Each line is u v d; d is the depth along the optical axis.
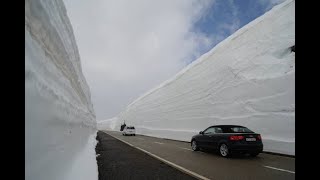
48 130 3.09
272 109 12.07
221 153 9.20
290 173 5.98
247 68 16.86
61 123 4.11
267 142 10.65
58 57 5.01
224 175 5.73
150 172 6.04
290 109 10.95
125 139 20.66
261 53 16.89
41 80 2.94
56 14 4.92
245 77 16.22
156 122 33.44
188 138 19.58
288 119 10.52
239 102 15.53
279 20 17.56
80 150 7.18
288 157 8.91
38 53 3.04
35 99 2.57
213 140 9.75
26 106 2.28
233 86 17.00
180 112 25.56
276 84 12.62
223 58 20.80
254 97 14.21
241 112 14.88
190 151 11.02
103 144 14.88
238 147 8.56
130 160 8.09
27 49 2.51
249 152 8.67
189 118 22.78
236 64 18.22
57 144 3.66
